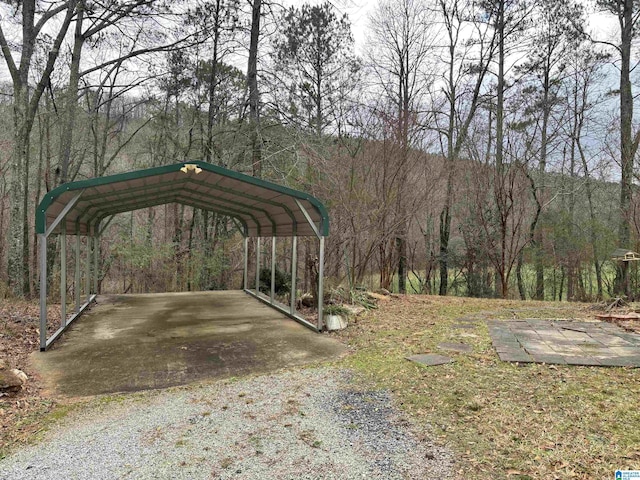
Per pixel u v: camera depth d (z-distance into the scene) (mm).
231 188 6934
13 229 9172
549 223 16156
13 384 3561
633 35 13023
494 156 15406
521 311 7715
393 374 4082
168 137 15156
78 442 2760
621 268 12344
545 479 2213
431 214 16625
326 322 6262
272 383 3947
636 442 2535
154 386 3879
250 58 12789
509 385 3619
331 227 10336
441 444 2656
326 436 2818
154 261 15695
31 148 14586
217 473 2361
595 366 4059
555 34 16047
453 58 16422
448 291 17453
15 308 7465
